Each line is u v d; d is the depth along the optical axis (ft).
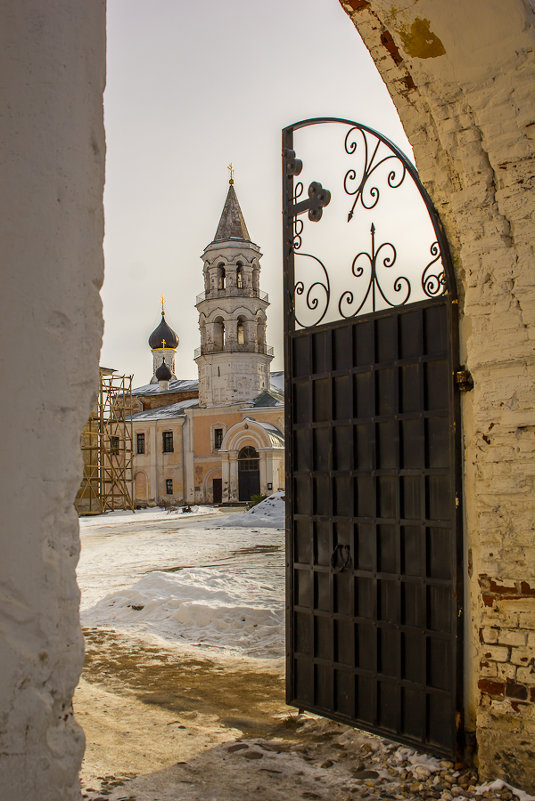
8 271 5.00
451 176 13.30
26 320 5.08
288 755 12.90
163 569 44.06
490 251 12.30
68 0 5.48
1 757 4.81
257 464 141.90
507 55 11.58
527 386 11.73
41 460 5.13
